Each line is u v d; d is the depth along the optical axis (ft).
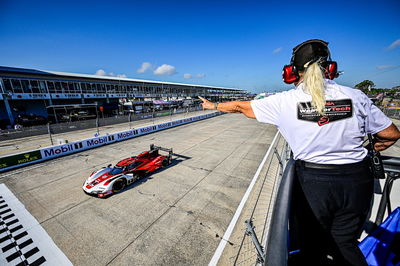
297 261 3.47
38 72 87.15
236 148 39.65
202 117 94.63
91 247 14.37
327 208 2.98
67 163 32.68
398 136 2.76
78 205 19.75
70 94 100.78
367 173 2.86
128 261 13.14
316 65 2.85
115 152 39.11
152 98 161.58
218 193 21.49
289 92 3.19
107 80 122.42
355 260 2.92
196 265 12.68
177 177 25.93
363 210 2.90
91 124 68.64
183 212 18.22
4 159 29.12
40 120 82.23
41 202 20.48
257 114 3.44
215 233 15.38
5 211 19.11
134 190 22.57
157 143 46.09
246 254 13.10
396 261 3.82
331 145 2.72
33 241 15.10
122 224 16.78
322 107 2.61
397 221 4.47
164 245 14.38
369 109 2.72
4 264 13.20
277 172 25.94
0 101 80.33
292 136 3.08
